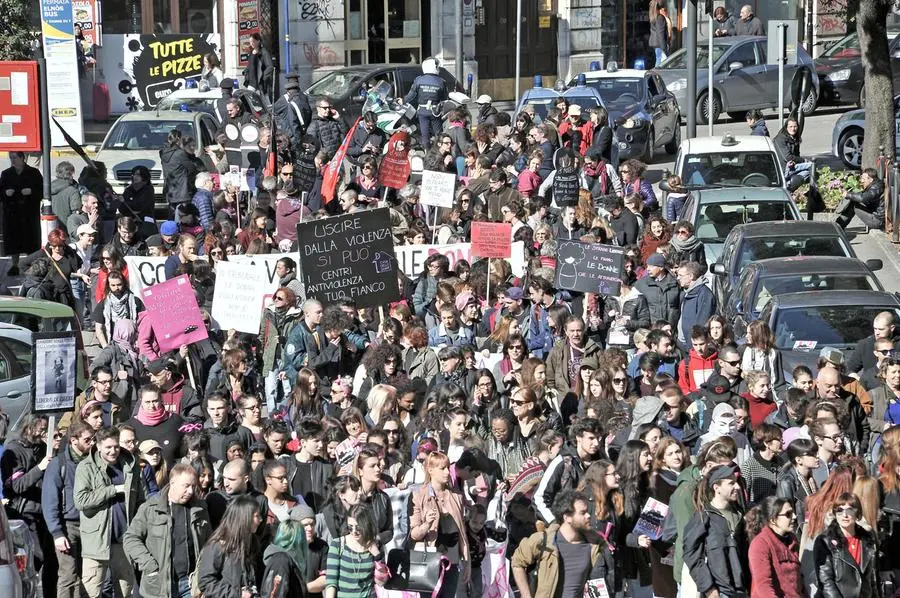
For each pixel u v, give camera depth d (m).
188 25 51.62
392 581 14.28
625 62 59.41
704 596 14.03
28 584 13.05
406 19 55.25
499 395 18.58
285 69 52.59
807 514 14.23
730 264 25.55
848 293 22.23
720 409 16.84
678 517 14.31
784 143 35.44
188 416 19.12
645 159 42.00
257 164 33.78
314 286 22.16
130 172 35.69
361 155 36.25
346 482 13.95
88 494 15.48
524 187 32.12
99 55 49.34
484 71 56.66
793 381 19.00
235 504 13.41
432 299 24.17
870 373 19.58
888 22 50.94
